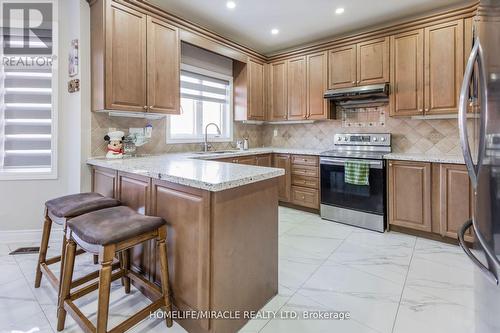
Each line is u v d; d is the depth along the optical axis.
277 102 4.40
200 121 3.92
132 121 2.94
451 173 2.69
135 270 1.96
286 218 3.69
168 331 1.55
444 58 2.90
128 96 2.57
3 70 2.71
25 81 2.76
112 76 2.46
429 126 3.29
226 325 1.49
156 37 2.80
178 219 1.57
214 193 1.39
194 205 1.47
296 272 2.21
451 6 3.03
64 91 2.72
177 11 3.16
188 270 1.51
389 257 2.48
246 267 1.62
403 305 1.78
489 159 1.02
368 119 3.76
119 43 2.50
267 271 1.81
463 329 1.54
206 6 3.04
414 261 2.40
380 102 3.64
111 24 2.44
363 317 1.67
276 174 1.74
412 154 3.21
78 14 2.50
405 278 2.12
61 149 2.75
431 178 2.83
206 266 1.41
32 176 2.71
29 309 1.72
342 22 3.45
